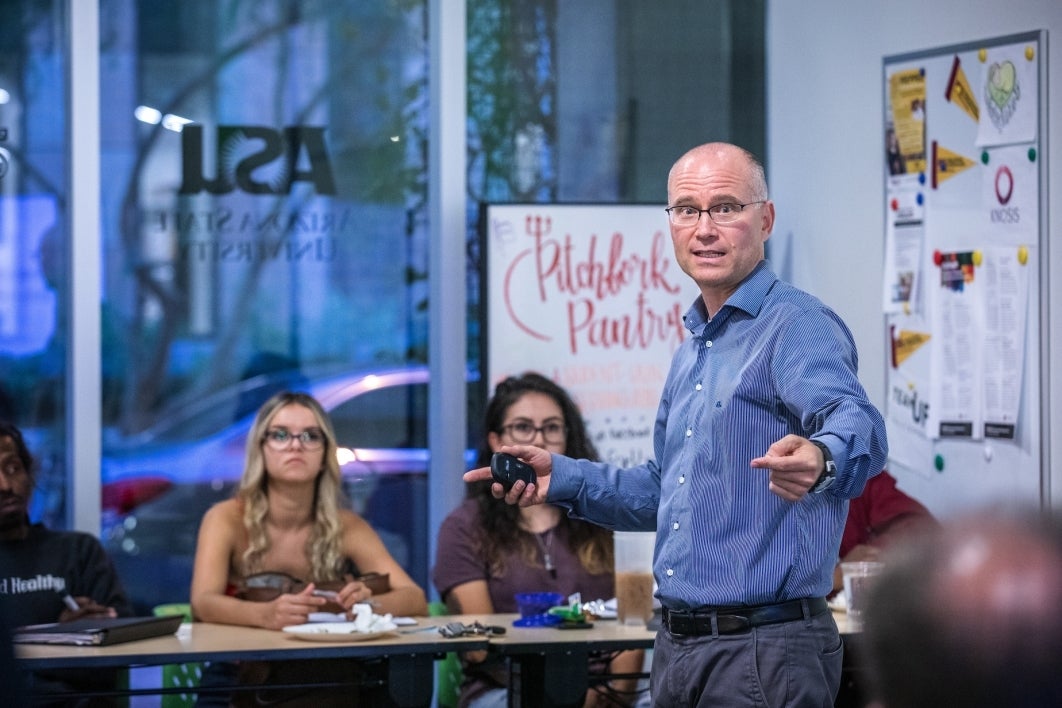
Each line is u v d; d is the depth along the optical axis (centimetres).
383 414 801
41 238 757
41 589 633
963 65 647
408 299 804
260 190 787
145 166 773
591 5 815
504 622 574
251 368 786
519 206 770
